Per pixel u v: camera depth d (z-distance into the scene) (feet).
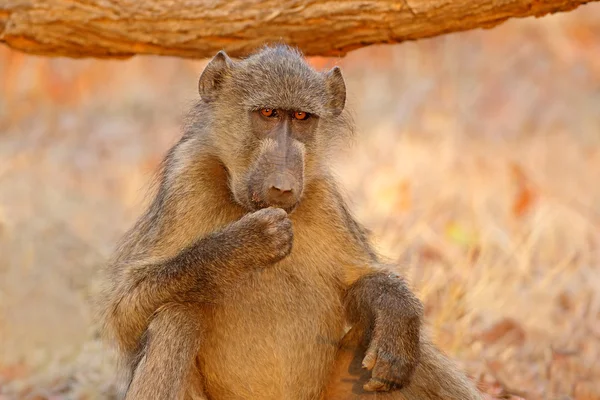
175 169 32.35
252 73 32.35
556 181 63.26
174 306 30.14
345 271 32.42
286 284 31.01
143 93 86.58
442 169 65.41
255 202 30.83
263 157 31.09
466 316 40.88
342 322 32.27
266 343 30.73
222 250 29.84
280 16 36.42
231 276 30.01
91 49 38.29
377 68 91.86
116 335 31.35
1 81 83.46
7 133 73.92
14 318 43.73
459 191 59.67
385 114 79.82
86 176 66.08
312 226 31.86
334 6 35.96
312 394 31.48
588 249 48.49
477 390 33.17
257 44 37.27
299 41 37.17
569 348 39.58
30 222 51.34
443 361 32.71
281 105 31.58
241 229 29.91
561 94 86.28
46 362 41.22
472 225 52.42
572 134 75.56
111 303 31.40
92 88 87.66
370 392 31.73
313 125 32.27
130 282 30.91
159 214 31.99
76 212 56.39
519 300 43.21
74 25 37.35
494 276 45.03
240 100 32.14
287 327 30.89
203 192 31.89
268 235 29.71
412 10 35.29
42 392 38.22
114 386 38.14
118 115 81.71
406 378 30.40
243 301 30.63
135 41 37.68
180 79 90.22
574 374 37.76
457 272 44.86
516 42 97.76
